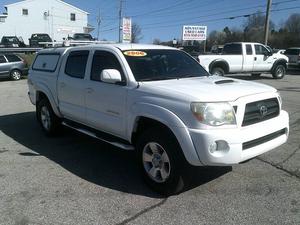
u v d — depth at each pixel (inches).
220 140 164.9
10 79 860.0
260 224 156.4
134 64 213.0
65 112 266.8
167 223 158.4
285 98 491.5
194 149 167.3
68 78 259.3
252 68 783.7
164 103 179.5
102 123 225.5
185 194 185.3
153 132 184.2
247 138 171.3
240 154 168.1
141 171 195.2
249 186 193.5
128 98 201.6
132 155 250.1
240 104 172.4
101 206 174.4
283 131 197.5
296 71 1087.6
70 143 280.2
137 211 169.2
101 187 196.4
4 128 335.9
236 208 170.1
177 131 171.6
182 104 172.2
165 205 174.4
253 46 779.4
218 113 166.7
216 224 156.9
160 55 230.7
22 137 301.3
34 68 317.7
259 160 231.9
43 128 305.0
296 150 252.2
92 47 243.4
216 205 173.3
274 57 810.8
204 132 164.9
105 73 203.2
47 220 162.7
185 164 177.6
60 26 2423.7
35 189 194.5
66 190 193.0
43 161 239.1
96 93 227.3
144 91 192.9
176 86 189.9
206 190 189.2
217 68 741.3
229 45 787.4
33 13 2336.4
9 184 201.3
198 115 166.7
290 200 177.5
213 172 211.5
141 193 188.2
